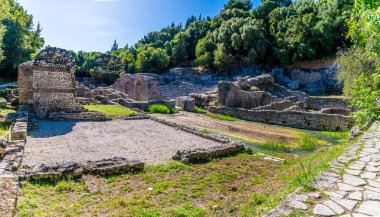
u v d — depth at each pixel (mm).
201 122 26609
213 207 7387
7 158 9438
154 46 107500
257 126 26031
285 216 4363
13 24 55188
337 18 51031
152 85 41438
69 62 24250
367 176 6004
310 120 25594
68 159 11461
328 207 4613
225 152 13445
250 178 10273
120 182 9234
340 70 29047
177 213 6984
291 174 8961
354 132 12789
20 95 22078
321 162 8461
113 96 38656
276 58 63125
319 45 55156
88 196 8008
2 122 17297
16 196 5973
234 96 36188
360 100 14102
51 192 8055
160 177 9922
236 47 69125
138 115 24281
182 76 69188
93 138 15688
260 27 68000
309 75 54312
